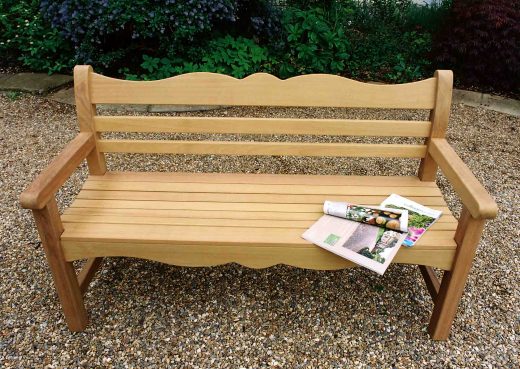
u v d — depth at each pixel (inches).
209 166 138.4
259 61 189.2
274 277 93.9
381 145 86.5
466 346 79.4
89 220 74.5
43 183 66.4
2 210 116.3
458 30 188.7
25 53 200.4
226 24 197.5
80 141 81.0
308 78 82.7
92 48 175.6
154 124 85.4
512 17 181.5
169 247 71.2
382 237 70.8
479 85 198.8
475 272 97.0
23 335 80.2
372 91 82.7
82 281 83.7
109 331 81.0
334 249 68.4
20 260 98.4
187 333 80.9
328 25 210.7
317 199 81.7
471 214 64.5
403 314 85.5
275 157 145.2
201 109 171.8
